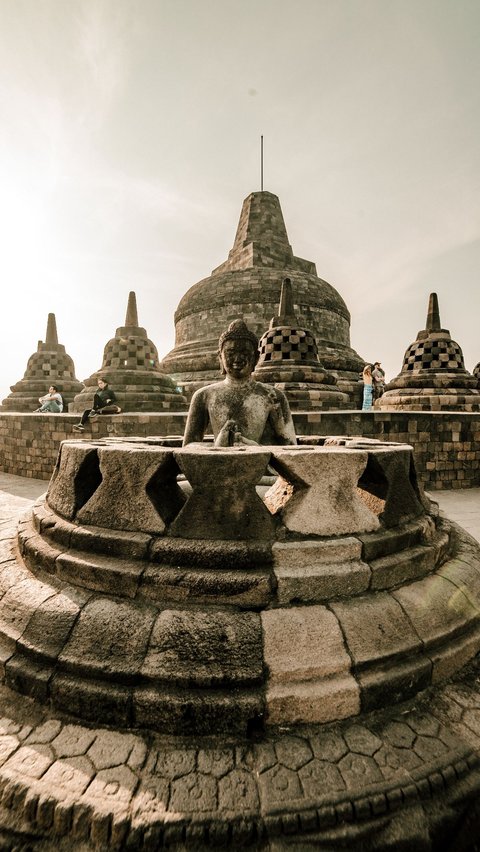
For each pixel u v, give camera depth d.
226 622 2.25
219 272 29.48
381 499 3.02
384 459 2.95
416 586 2.70
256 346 4.43
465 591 2.83
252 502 2.59
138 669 2.12
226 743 1.99
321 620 2.29
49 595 2.58
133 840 1.62
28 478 11.53
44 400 16.81
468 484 10.20
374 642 2.28
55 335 25.03
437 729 2.10
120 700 2.07
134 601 2.43
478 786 1.86
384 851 1.66
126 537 2.61
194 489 2.58
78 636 2.30
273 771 1.85
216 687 2.09
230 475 2.56
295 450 2.80
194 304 25.11
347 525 2.69
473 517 6.95
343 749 1.96
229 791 1.76
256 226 26.47
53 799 1.73
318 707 2.08
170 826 1.64
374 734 2.05
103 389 12.26
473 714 2.20
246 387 4.47
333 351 23.14
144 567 2.48
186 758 1.91
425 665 2.34
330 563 2.52
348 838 1.67
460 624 2.62
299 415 9.62
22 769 1.86
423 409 16.34
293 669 2.12
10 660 2.36
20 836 1.70
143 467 2.71
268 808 1.70
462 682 2.44
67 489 3.11
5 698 2.29
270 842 1.64
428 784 1.82
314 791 1.76
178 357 23.67
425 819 1.74
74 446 3.18
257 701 2.04
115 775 1.83
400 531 2.86
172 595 2.40
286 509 2.70
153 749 1.96
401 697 2.25
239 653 2.15
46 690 2.22
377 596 2.53
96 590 2.55
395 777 1.84
